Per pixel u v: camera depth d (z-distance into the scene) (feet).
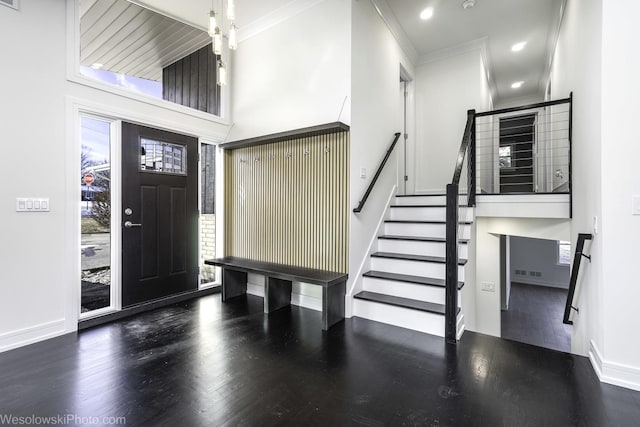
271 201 12.55
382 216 13.05
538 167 20.06
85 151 10.14
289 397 6.14
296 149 11.81
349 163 10.53
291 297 12.17
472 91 15.67
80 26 10.32
